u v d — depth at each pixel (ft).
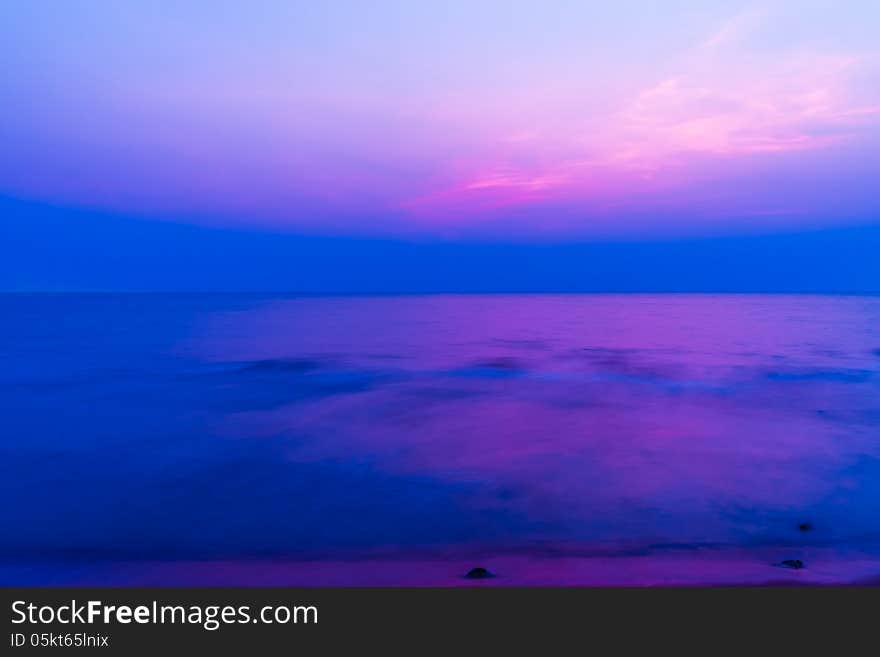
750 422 42.47
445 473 30.78
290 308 240.32
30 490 28.63
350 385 58.70
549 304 278.26
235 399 51.96
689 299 357.61
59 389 56.54
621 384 58.59
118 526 24.04
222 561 20.58
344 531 23.35
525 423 42.42
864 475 29.73
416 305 271.49
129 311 214.48
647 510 25.09
